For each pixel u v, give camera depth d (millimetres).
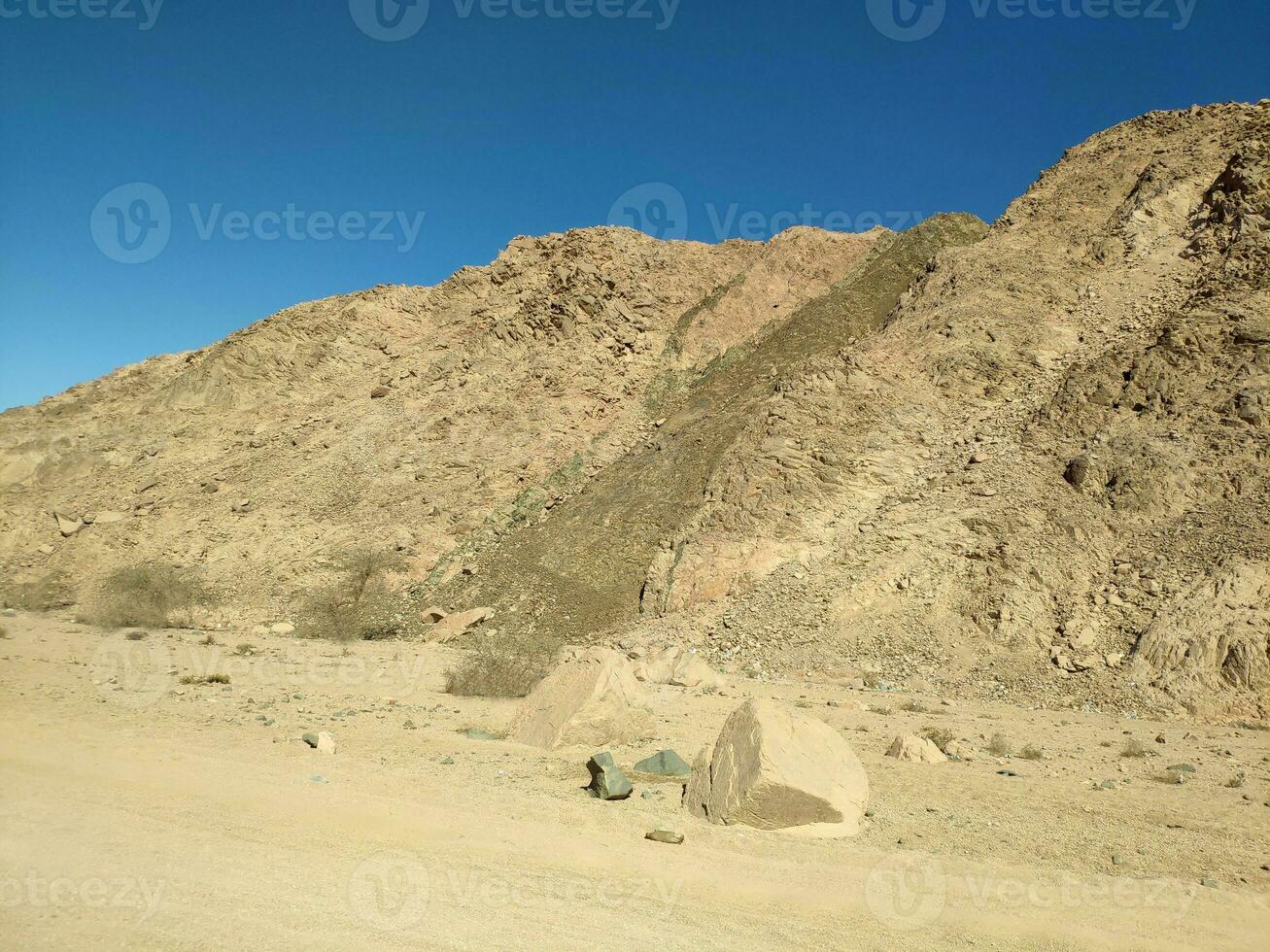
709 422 38531
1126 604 22125
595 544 33938
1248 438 24531
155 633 29156
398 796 8711
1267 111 39000
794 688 21266
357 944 5270
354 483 44000
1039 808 9828
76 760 9383
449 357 50938
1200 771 12672
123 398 58781
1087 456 26281
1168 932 6316
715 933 5840
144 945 5105
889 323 38875
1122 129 44344
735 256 56375
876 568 25703
